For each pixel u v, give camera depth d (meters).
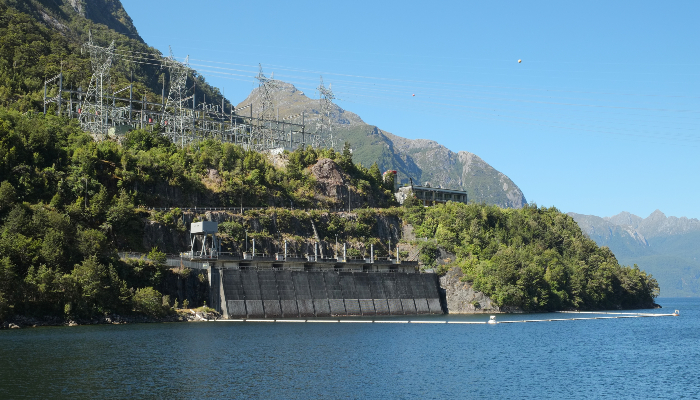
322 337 183.38
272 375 123.69
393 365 138.25
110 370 124.50
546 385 121.38
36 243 193.25
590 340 191.50
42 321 189.12
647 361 151.38
